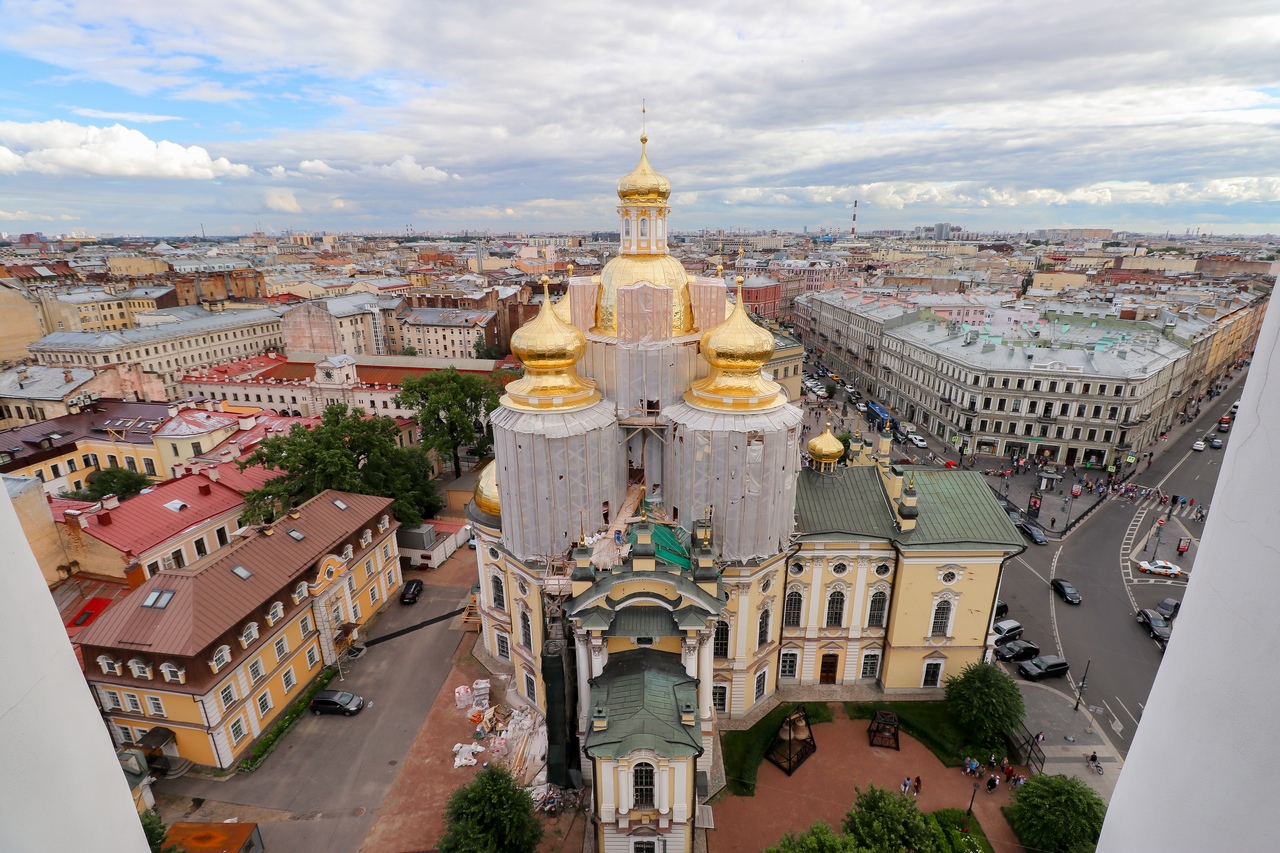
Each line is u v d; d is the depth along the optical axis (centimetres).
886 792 3700
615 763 3528
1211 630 673
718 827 4075
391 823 4150
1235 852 641
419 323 17112
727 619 4588
